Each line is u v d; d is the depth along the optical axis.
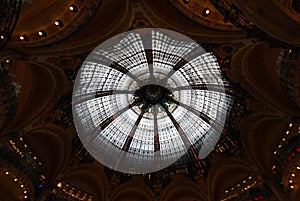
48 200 20.55
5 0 12.97
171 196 24.48
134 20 18.64
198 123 26.20
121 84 25.94
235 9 13.70
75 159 23.22
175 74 25.92
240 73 20.45
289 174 18.50
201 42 19.31
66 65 19.84
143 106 28.42
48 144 22.42
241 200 21.66
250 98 21.30
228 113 23.67
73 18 16.84
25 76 19.48
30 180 19.53
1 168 18.09
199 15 17.20
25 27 16.58
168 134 27.22
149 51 23.38
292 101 17.33
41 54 17.83
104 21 18.78
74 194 22.47
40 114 20.50
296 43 12.09
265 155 21.42
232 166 23.28
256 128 22.05
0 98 15.87
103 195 23.48
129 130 27.05
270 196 19.92
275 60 18.36
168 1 17.25
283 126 19.92
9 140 18.33
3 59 15.67
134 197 24.69
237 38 17.62
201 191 23.98
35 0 16.41
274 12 11.91
